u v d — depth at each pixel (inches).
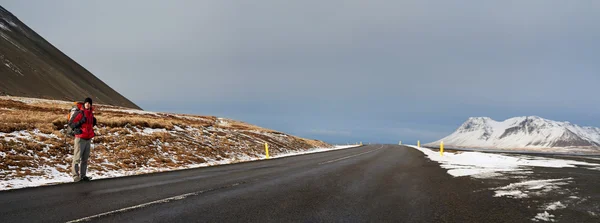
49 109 1358.3
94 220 177.5
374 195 263.3
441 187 307.7
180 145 733.9
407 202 235.6
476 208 217.0
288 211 203.2
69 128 342.6
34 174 368.5
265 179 362.6
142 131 765.3
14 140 465.1
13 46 3420.3
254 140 1207.6
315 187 303.6
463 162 626.8
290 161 674.2
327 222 178.1
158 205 217.8
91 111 363.9
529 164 577.3
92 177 385.1
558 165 558.6
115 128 695.7
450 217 192.4
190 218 182.7
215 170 473.7
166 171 460.4
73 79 4042.8
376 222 179.0
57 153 472.7
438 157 801.6
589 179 365.4
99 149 537.0
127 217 184.1
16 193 263.3
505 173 422.3
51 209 203.5
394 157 803.4
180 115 2357.3
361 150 1311.5
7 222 172.9
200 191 277.1
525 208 217.9
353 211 205.3
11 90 2260.1
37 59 3624.5
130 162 516.1
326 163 609.9
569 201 241.8
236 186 307.7
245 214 193.9
